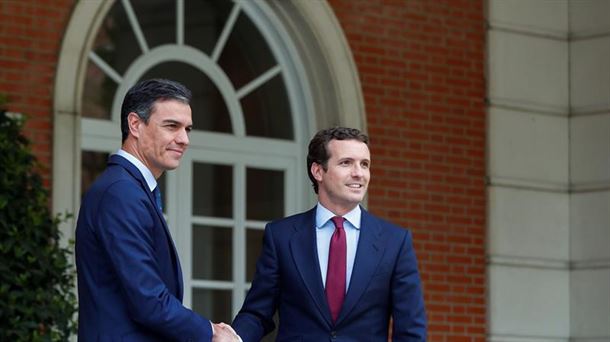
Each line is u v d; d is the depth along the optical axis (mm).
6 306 7688
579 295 11227
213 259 9844
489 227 10867
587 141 11258
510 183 10992
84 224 4789
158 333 4758
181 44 9742
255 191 10047
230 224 9930
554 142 11227
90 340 4758
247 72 10047
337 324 5773
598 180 11234
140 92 4871
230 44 9984
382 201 10320
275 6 10070
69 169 8945
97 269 4773
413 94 10555
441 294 10594
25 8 8938
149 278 4699
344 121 10133
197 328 4766
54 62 8992
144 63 9547
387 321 5875
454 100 10766
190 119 4910
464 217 10742
